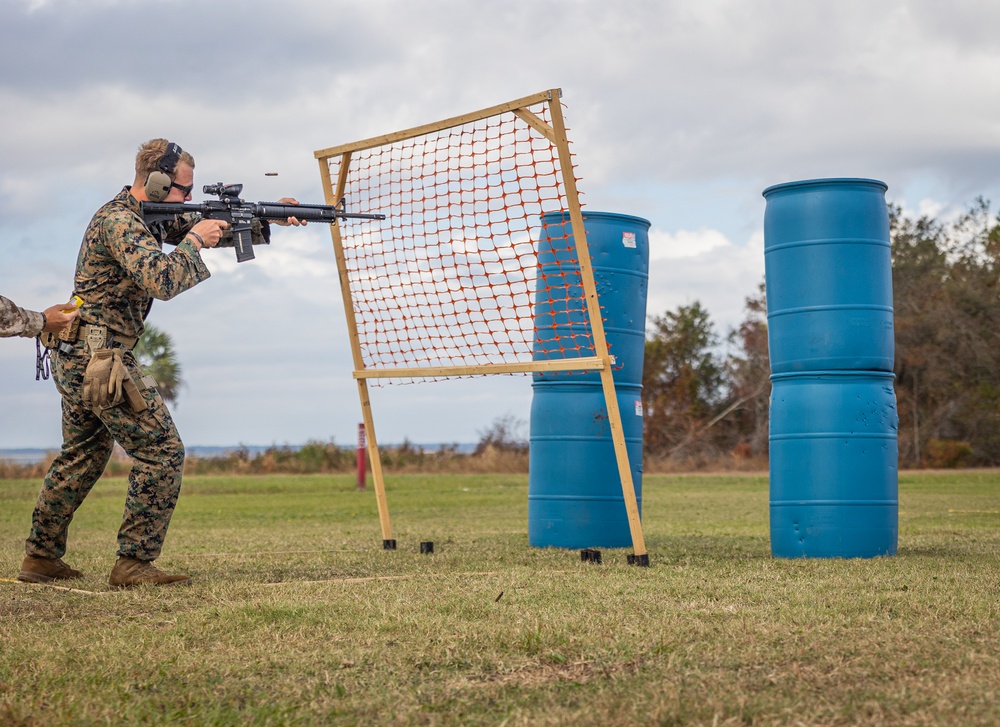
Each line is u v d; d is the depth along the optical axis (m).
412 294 8.13
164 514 5.86
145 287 5.54
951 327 39.81
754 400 41.06
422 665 3.74
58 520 6.07
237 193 6.47
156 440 5.79
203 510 15.81
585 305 8.30
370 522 12.33
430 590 5.43
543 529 8.37
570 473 8.28
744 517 12.36
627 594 5.19
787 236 7.42
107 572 6.47
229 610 4.80
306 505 17.14
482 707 3.23
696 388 41.47
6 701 3.26
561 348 8.32
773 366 7.59
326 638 4.20
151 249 5.59
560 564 6.79
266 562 7.09
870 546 7.14
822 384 7.26
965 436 39.16
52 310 4.63
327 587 5.58
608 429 8.30
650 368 41.38
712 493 19.06
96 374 5.55
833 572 6.10
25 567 6.11
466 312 7.90
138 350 34.69
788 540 7.30
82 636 4.28
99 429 6.00
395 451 34.22
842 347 7.21
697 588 5.37
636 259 8.52
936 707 3.06
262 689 3.48
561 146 6.90
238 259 6.47
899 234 42.91
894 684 3.32
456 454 34.53
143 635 4.27
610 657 3.77
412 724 3.08
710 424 40.97
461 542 8.88
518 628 4.24
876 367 7.27
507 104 7.13
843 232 7.26
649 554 7.46
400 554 7.65
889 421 7.27
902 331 40.03
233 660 3.84
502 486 23.97
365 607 4.85
